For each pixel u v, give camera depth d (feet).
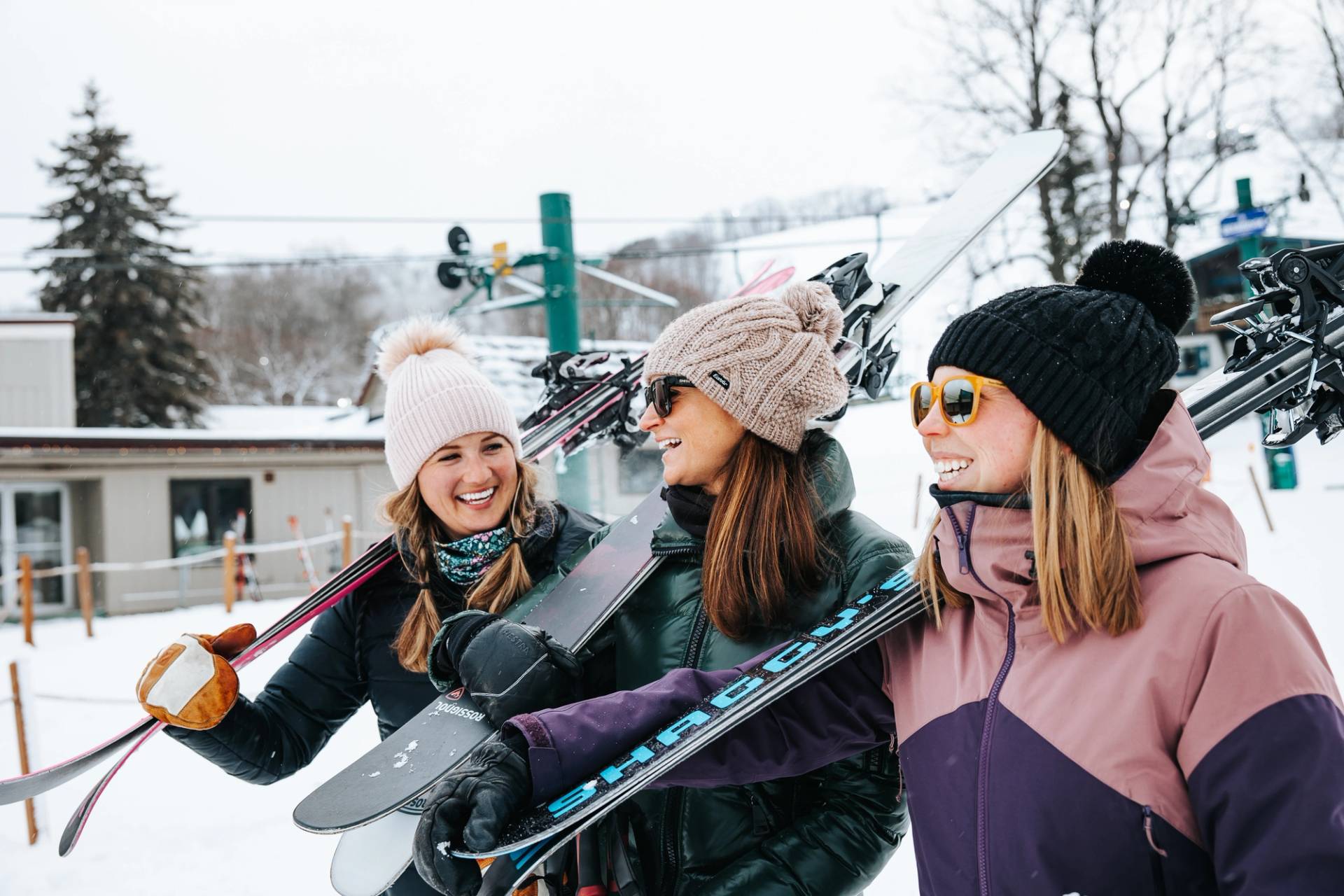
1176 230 64.90
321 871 12.33
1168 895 2.89
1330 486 38.75
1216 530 3.22
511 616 5.37
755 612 4.48
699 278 103.91
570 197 30.40
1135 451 3.31
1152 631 3.05
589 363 7.43
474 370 6.10
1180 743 2.94
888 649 4.01
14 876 12.73
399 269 152.25
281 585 45.44
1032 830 3.08
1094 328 3.26
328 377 146.82
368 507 47.39
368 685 6.17
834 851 4.08
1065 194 65.46
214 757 5.41
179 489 44.14
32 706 14.76
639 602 5.06
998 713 3.32
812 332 4.89
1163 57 63.62
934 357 3.57
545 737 3.68
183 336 86.58
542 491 6.38
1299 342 3.54
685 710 3.92
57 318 56.80
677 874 4.39
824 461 4.66
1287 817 2.66
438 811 3.51
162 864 12.85
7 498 41.83
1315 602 18.97
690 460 4.75
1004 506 3.37
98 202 89.20
